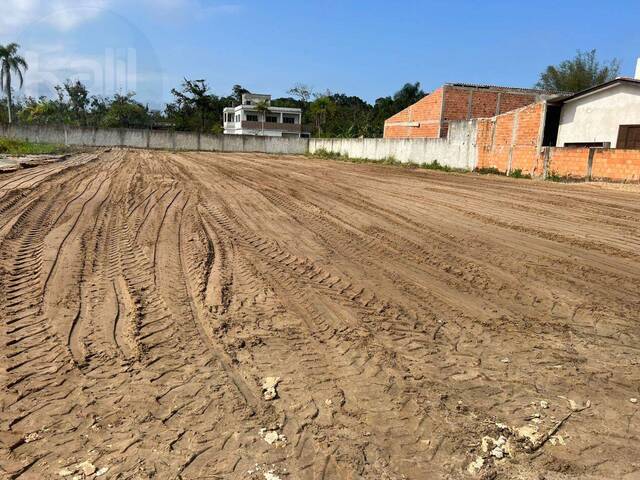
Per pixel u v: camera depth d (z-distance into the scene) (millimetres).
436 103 35562
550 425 3164
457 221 10031
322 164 30328
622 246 7957
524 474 2717
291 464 2750
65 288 5473
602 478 2697
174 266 6387
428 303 5316
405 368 3873
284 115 68500
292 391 3498
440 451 2889
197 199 12070
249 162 29484
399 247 7738
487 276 6289
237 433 3008
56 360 3863
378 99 71500
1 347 4043
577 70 46656
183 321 4668
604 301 5445
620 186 16859
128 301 5129
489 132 24422
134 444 2891
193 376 3676
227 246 7547
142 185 14391
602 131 20125
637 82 18609
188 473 2656
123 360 3887
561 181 19938
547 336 4535
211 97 71188
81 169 18750
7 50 40031
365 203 12422
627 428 3150
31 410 3197
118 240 7656
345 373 3775
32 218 8922
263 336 4410
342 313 4984
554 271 6535
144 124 49688
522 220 10211
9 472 2631
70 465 2701
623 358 4125
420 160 30578
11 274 5867
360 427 3098
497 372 3848
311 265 6637
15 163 19141
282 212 10766
